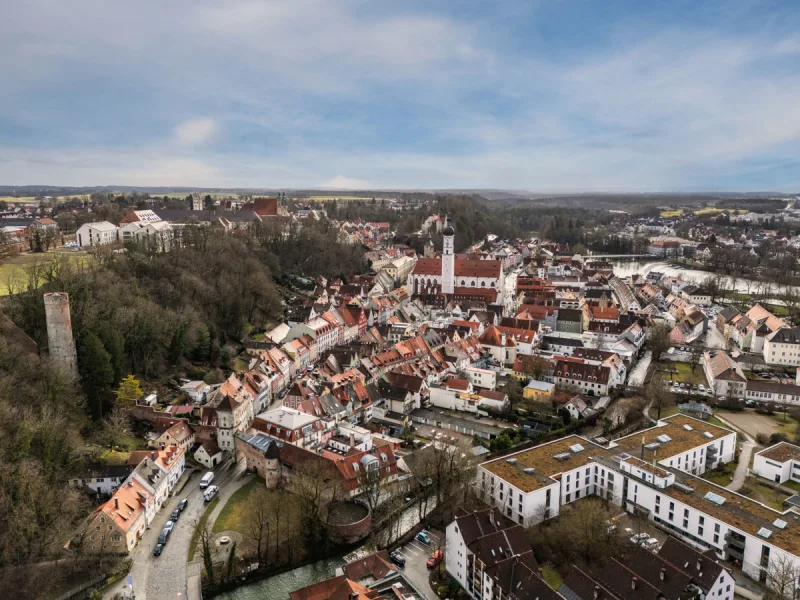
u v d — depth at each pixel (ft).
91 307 607.78
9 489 374.22
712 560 347.15
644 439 527.81
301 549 407.44
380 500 461.37
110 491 456.86
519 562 343.05
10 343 520.83
